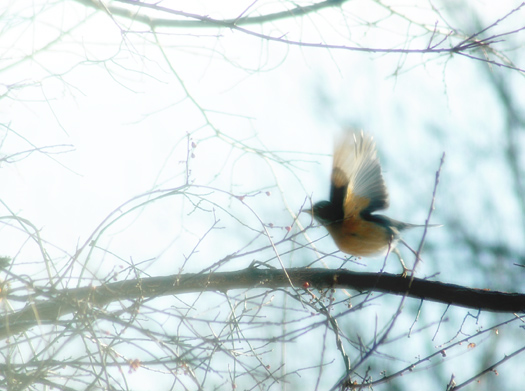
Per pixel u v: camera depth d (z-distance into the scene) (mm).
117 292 7457
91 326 6438
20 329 7422
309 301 8164
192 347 7031
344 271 8336
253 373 7203
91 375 6922
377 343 6250
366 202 9617
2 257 7645
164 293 8078
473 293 7891
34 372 6926
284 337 7371
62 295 6711
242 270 8469
